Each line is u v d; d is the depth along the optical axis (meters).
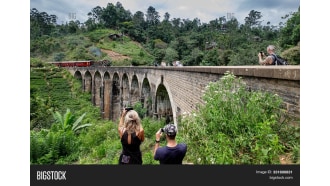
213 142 4.66
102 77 37.62
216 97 4.97
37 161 9.70
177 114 12.09
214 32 54.94
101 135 16.45
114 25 86.94
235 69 5.73
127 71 28.30
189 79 9.96
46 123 20.42
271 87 4.62
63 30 69.94
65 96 37.34
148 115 22.47
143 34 82.44
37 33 56.22
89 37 76.25
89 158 10.46
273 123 4.07
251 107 4.52
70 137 12.02
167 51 52.75
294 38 13.48
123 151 4.57
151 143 12.41
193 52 45.00
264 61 6.29
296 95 4.08
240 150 4.53
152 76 19.23
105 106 37.31
